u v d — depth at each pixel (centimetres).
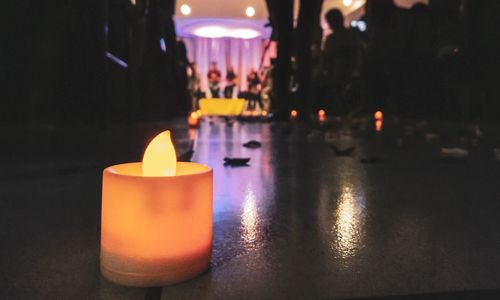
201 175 13
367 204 23
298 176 33
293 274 13
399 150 54
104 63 63
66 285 12
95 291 12
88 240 16
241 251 15
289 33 119
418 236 17
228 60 331
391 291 12
